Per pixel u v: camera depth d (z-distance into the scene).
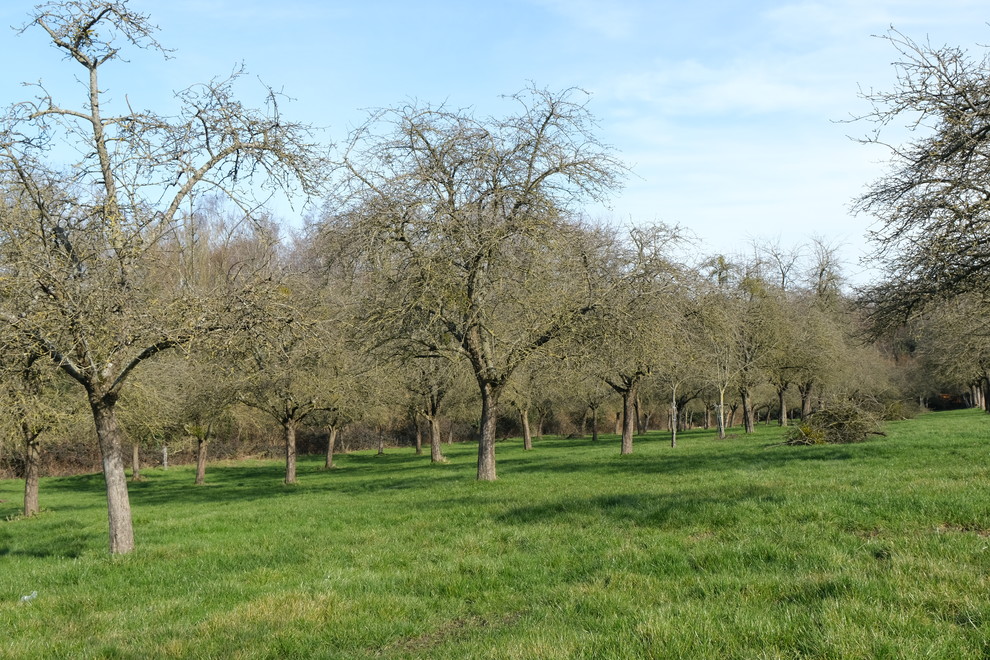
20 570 13.10
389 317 21.95
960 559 7.78
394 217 20.91
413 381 37.91
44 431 27.09
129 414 26.34
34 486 28.09
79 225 12.23
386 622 7.89
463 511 15.69
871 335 20.06
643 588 8.16
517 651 6.28
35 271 11.30
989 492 11.38
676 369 35.22
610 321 22.52
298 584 9.80
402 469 40.19
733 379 44.88
